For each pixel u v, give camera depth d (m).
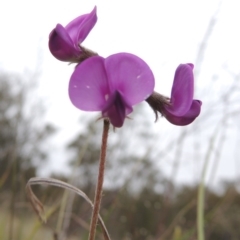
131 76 0.08
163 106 0.08
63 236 0.15
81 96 0.08
